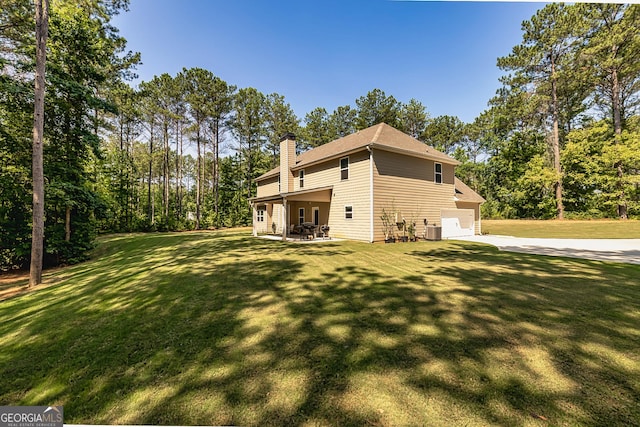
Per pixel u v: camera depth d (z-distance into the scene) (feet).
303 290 16.25
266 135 110.11
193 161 149.28
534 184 77.20
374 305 13.46
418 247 35.99
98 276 22.98
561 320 11.22
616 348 8.93
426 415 6.14
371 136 47.44
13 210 31.58
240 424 6.08
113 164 80.59
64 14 36.29
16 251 30.35
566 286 16.21
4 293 21.15
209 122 90.94
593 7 60.39
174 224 84.43
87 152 37.96
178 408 6.68
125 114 79.41
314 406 6.54
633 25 57.67
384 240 43.06
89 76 36.19
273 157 113.39
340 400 6.72
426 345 9.34
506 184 93.50
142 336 10.84
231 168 107.76
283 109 109.60
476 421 5.91
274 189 68.64
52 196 30.96
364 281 18.10
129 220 81.66
